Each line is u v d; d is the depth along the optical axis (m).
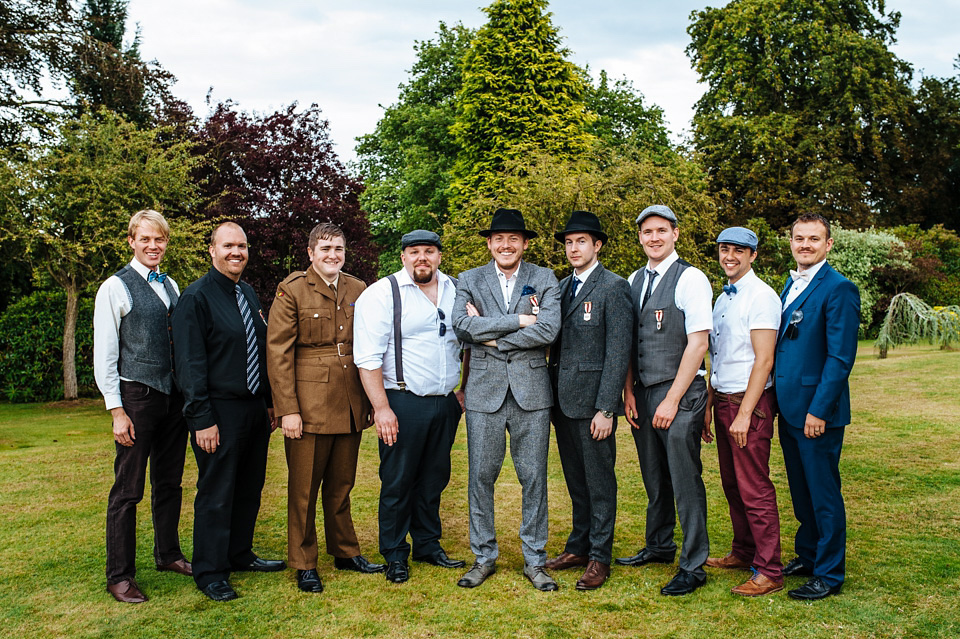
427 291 3.69
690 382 3.24
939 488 4.78
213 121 13.88
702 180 12.82
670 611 3.05
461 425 8.37
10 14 14.94
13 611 3.09
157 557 3.61
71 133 11.15
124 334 3.34
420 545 3.76
